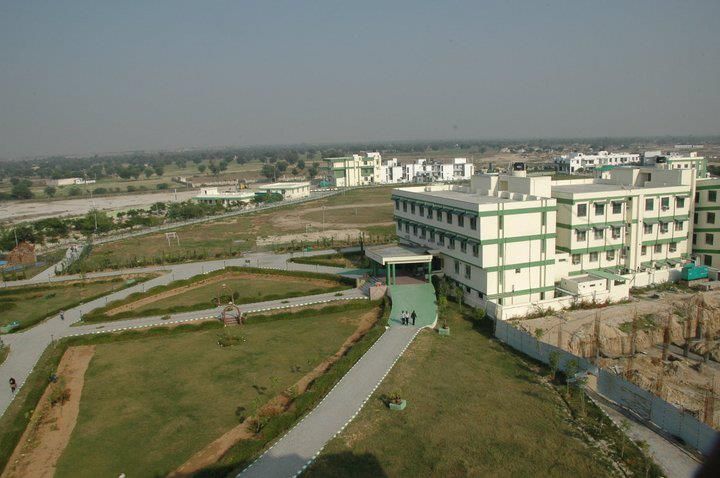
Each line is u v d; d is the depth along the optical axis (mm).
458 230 61188
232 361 46969
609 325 51656
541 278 59375
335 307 59906
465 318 56062
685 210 67562
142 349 51094
